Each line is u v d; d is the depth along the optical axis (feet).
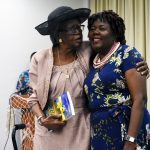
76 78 5.24
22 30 11.90
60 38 5.30
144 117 4.77
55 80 5.27
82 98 5.28
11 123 10.18
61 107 5.09
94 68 5.02
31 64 5.67
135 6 10.88
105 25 4.81
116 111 4.65
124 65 4.59
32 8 12.09
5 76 11.63
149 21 10.45
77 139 5.19
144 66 4.61
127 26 11.22
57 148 5.30
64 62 5.42
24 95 9.57
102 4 12.28
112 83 4.66
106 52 4.93
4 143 11.61
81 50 5.49
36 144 5.56
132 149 4.52
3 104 11.62
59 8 5.23
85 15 5.26
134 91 4.54
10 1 11.66
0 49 11.53
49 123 5.17
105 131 4.76
